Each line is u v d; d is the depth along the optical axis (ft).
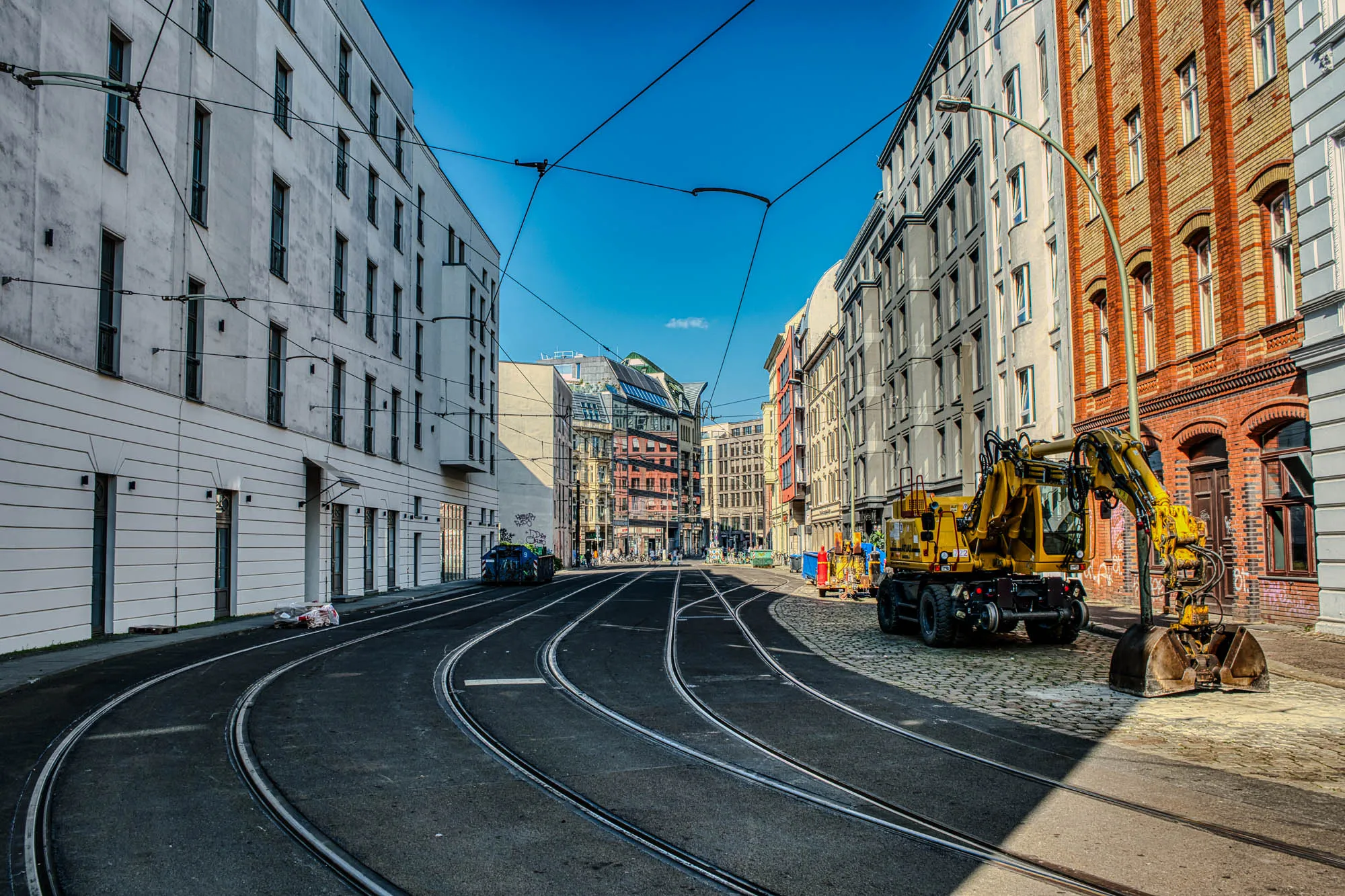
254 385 75.31
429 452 131.44
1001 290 93.97
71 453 50.85
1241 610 53.67
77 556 51.21
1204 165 57.67
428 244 131.75
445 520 140.56
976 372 103.91
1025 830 17.97
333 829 17.93
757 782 21.49
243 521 73.20
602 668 40.78
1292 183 48.85
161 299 60.59
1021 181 86.69
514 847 17.01
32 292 47.62
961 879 15.44
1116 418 69.05
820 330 215.31
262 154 77.15
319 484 89.20
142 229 58.54
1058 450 45.85
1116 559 72.08
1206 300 59.26
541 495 209.87
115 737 25.79
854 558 104.47
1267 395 51.16
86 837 17.33
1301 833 17.70
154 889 14.83
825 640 53.78
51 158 49.26
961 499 54.03
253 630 60.23
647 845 17.12
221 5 70.03
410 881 15.30
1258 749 24.76
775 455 301.43
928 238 125.29
